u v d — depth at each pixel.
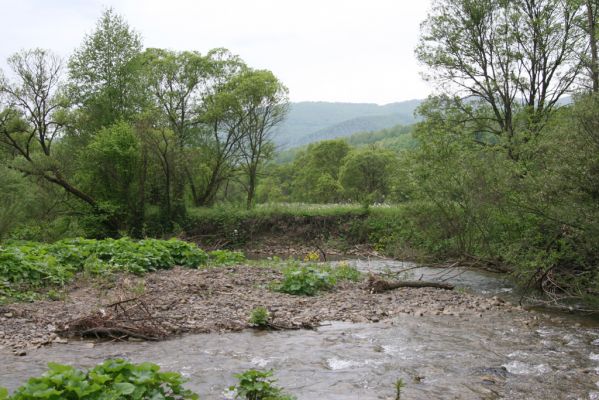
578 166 11.90
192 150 34.69
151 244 18.16
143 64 37.94
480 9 26.53
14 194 23.11
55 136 31.92
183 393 5.50
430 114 28.59
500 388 7.09
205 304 11.79
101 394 4.92
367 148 72.56
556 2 24.70
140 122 31.70
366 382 7.23
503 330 10.52
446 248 18.88
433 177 17.47
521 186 13.51
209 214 34.72
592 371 7.86
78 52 34.22
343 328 10.49
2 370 7.34
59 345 8.74
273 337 9.64
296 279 14.08
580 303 13.80
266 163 41.47
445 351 8.88
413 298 14.01
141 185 32.53
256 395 5.51
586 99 12.28
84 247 16.75
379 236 30.33
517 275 15.64
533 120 24.20
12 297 11.62
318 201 68.31
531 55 25.64
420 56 28.34
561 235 14.02
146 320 10.02
